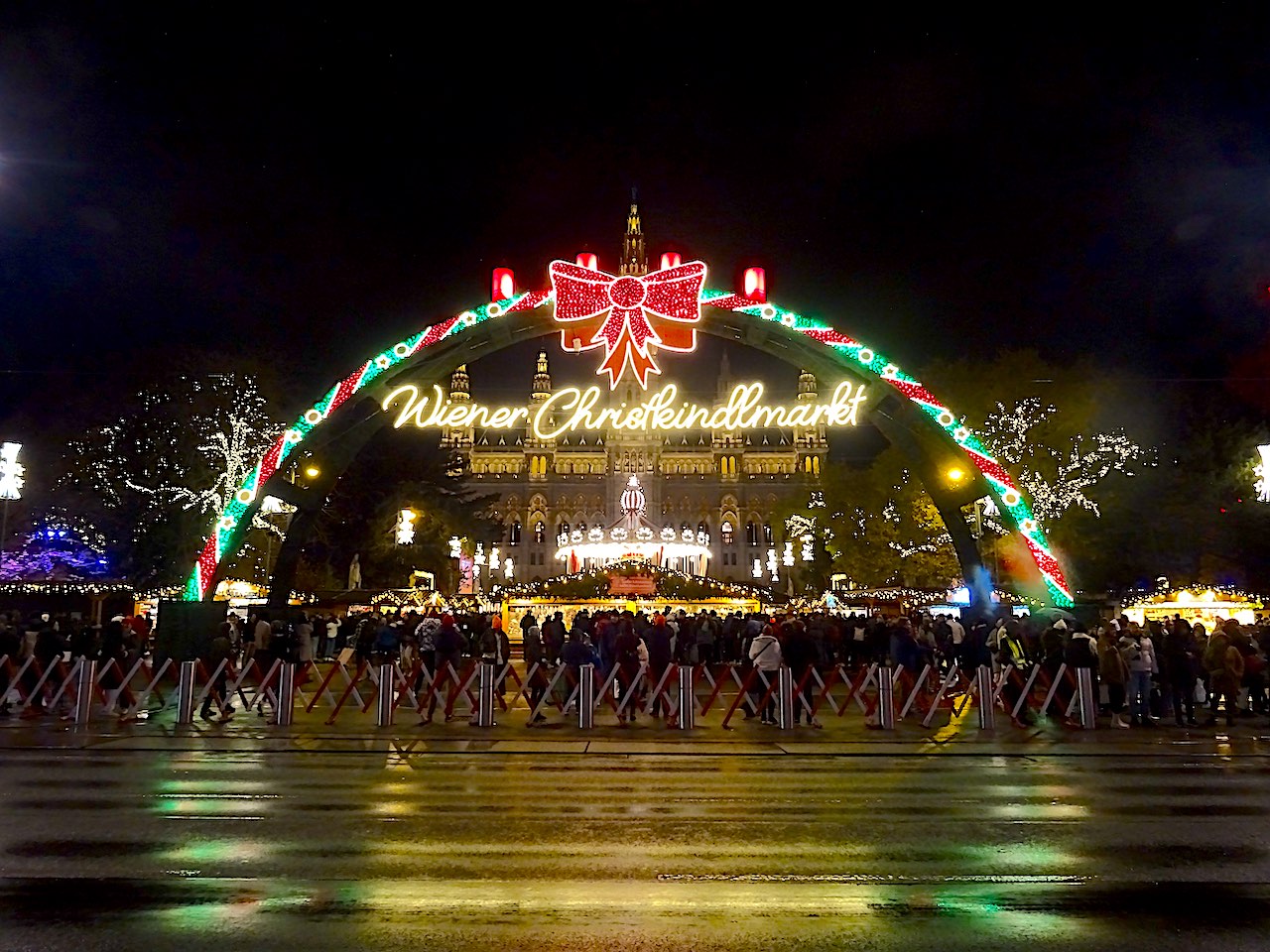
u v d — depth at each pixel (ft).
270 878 23.76
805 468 520.83
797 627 60.90
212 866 24.86
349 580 149.28
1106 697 59.93
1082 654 57.31
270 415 133.28
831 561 273.54
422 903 21.70
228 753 45.80
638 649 61.77
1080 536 139.44
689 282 71.56
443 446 173.99
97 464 130.93
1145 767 43.27
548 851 26.78
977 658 68.64
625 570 140.87
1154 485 142.31
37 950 18.56
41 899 21.85
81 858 25.57
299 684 61.62
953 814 32.14
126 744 47.78
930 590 176.04
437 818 31.14
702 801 34.40
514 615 132.16
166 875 23.95
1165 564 140.67
